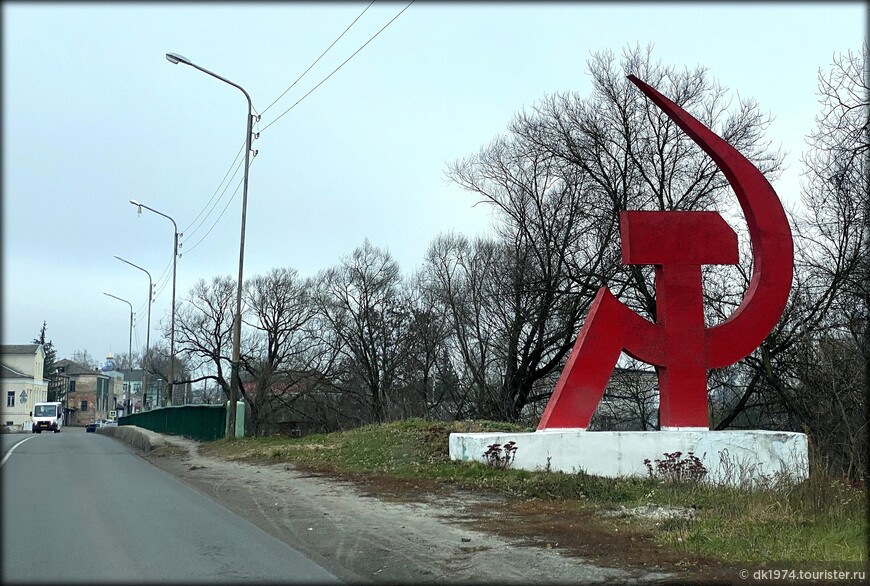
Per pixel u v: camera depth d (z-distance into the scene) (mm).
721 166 15602
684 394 15109
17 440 37375
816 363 22312
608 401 36031
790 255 15398
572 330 33844
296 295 61125
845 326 20891
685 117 15578
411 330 54312
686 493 12141
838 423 19406
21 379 84500
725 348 15266
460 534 9695
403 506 12062
